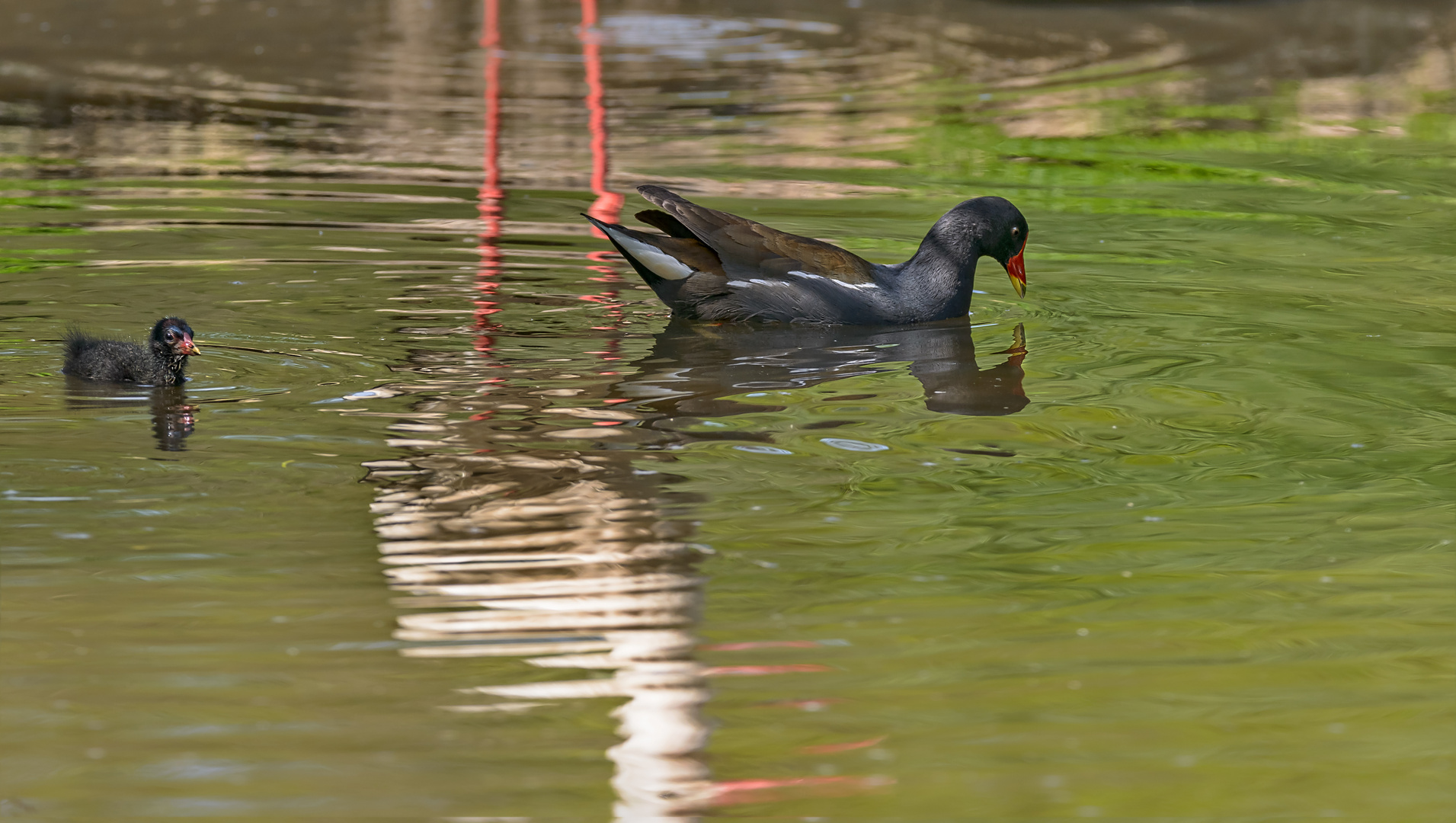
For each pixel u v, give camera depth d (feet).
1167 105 93.66
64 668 26.84
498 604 29.53
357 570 30.89
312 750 24.58
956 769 24.30
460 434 38.99
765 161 77.92
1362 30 116.88
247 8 120.78
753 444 39.06
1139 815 23.18
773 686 26.81
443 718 25.55
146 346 42.55
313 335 47.62
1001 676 27.30
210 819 22.65
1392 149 82.84
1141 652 28.37
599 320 50.83
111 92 90.89
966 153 80.84
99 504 33.86
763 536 33.12
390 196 67.56
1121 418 41.83
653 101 93.66
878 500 35.45
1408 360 47.26
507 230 61.98
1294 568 32.01
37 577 30.22
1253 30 117.08
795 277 51.60
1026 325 51.72
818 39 114.42
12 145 76.59
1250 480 37.22
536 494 35.06
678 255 51.60
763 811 23.21
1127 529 34.06
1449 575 31.76
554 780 23.81
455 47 109.40
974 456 38.58
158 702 25.86
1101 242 64.03
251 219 62.64
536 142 81.20
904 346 49.14
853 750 24.91
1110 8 125.70
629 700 26.23
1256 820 22.94
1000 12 124.67
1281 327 51.21
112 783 23.53
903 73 102.73
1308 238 64.75
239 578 30.37
